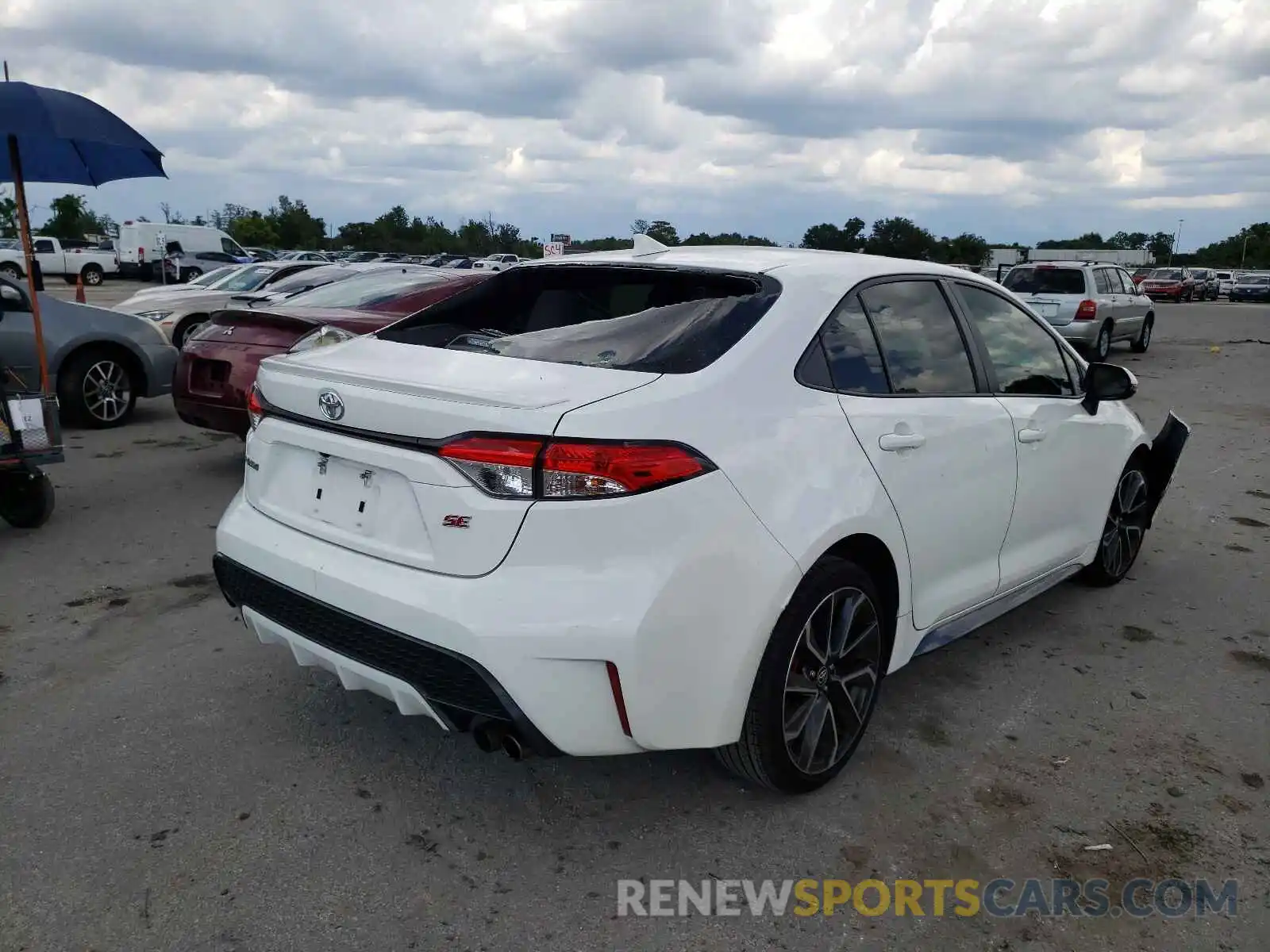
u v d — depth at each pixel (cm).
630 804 308
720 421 272
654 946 248
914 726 363
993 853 289
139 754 331
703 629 262
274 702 369
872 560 322
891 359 340
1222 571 550
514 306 347
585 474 248
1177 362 1741
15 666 397
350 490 287
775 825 299
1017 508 396
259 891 263
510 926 254
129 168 686
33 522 580
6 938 243
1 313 742
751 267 331
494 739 265
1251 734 364
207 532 586
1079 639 449
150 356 915
